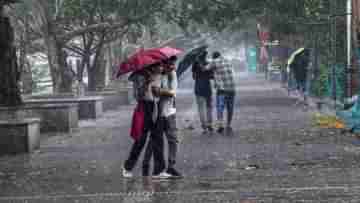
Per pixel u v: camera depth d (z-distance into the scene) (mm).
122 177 14742
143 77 14648
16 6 39344
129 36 54031
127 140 23141
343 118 24797
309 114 31375
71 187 13438
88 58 46062
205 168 15758
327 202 10797
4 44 24172
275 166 15625
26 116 24078
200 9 43344
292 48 55094
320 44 38938
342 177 13508
